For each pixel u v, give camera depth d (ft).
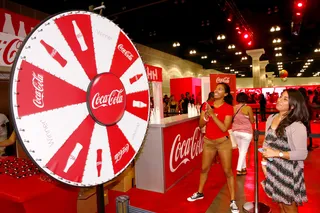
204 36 36.99
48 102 2.33
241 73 96.53
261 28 33.37
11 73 2.11
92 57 2.76
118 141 3.04
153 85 14.48
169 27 32.07
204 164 9.46
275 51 54.80
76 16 2.63
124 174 10.88
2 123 12.94
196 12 26.84
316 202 9.29
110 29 3.02
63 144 2.43
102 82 2.79
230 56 59.52
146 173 11.02
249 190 10.67
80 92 2.61
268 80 101.45
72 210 6.10
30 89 2.21
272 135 6.18
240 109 12.08
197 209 9.08
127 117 3.20
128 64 3.26
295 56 61.05
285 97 5.86
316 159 15.16
